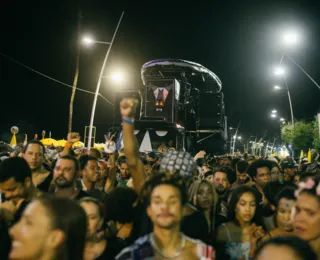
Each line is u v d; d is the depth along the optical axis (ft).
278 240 6.59
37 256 6.11
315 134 112.27
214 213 14.80
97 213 10.30
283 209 13.07
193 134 80.02
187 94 80.64
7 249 10.00
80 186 17.57
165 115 72.95
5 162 12.32
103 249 10.54
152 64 78.38
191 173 11.90
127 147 11.84
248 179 24.02
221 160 41.60
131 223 12.21
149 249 8.29
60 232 6.23
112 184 22.97
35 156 16.96
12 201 12.30
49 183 17.40
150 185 8.88
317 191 9.78
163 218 8.25
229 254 12.55
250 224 13.57
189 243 8.59
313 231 9.46
